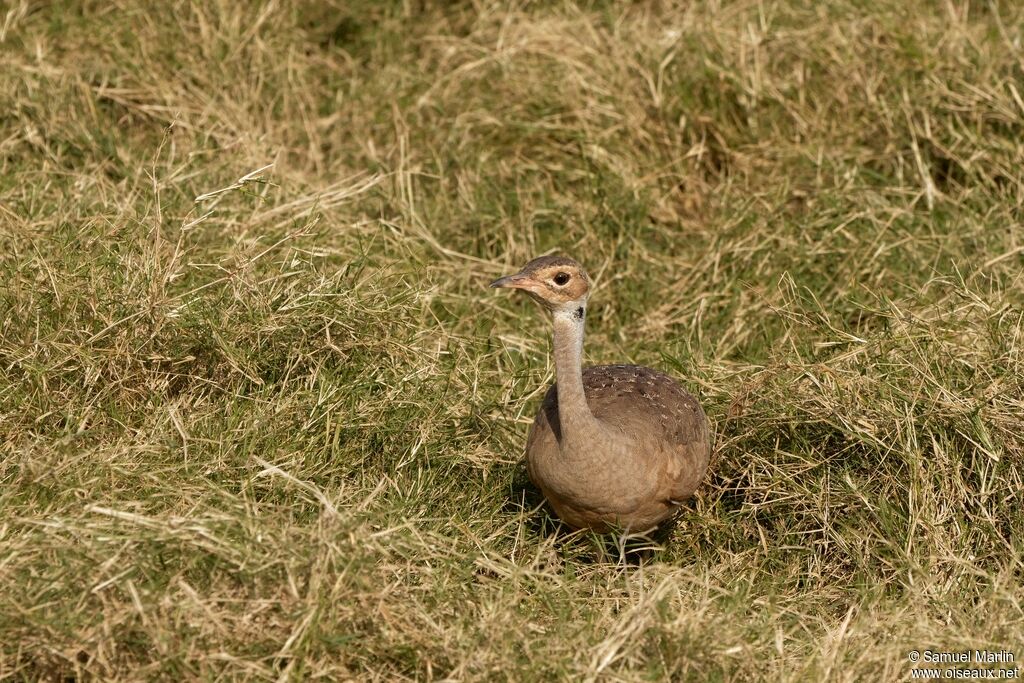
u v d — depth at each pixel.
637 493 9.45
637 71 15.50
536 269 9.09
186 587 8.04
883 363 11.39
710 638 8.40
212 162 13.89
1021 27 15.06
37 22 15.45
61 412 10.24
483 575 9.49
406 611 8.50
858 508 10.34
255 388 11.04
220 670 8.01
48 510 8.91
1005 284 12.55
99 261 11.09
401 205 14.11
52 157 13.63
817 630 9.27
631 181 14.52
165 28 15.59
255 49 15.78
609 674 8.14
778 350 12.26
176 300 10.96
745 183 14.62
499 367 12.14
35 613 7.98
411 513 9.80
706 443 10.21
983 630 8.87
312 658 8.12
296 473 9.85
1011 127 14.30
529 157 15.09
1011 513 10.06
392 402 10.91
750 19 15.89
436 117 15.35
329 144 15.46
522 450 10.99
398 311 11.94
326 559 8.27
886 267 13.24
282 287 11.57
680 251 14.27
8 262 11.01
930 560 9.62
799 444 10.99
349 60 16.47
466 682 8.11
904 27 15.12
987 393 10.61
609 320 13.66
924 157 14.56
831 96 15.05
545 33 15.93
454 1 17.25
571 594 9.26
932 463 10.28
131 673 7.91
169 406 10.25
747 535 10.60
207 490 9.34
